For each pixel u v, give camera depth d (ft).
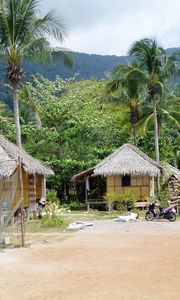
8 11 100.68
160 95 131.03
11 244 58.70
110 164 114.83
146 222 84.64
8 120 161.89
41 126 141.49
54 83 157.48
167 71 130.21
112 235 66.08
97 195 129.90
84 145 148.15
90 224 80.84
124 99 143.84
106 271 41.09
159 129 152.05
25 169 84.69
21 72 104.88
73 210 117.91
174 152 180.34
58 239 63.57
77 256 49.49
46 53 105.09
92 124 146.61
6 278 39.27
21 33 102.63
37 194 107.45
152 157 152.87
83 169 130.52
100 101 155.63
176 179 117.08
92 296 32.58
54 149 144.46
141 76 127.34
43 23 102.12
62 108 147.43
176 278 37.55
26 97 134.51
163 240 59.62
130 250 52.29
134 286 35.17
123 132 155.74
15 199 84.74
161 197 102.73
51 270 42.24
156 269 41.34
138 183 117.60
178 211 100.32
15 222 81.41
